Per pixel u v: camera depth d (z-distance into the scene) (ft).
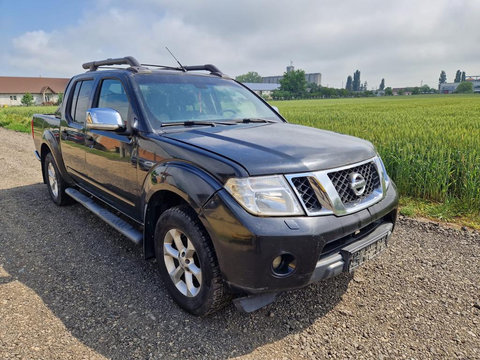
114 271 10.92
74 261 11.55
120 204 11.55
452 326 8.40
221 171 7.55
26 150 33.81
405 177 18.60
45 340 7.80
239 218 7.07
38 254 12.03
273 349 7.66
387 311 8.98
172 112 10.73
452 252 12.18
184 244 8.93
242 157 7.70
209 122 10.98
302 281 7.34
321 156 8.08
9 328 8.18
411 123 42.50
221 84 13.20
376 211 8.55
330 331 8.25
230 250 7.24
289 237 7.02
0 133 50.01
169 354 7.47
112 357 7.35
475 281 10.34
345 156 8.46
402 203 17.47
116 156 10.97
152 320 8.58
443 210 15.96
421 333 8.17
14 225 14.64
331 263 7.68
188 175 8.04
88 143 12.62
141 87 10.89
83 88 14.02
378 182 9.34
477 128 34.45
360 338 8.01
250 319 8.68
